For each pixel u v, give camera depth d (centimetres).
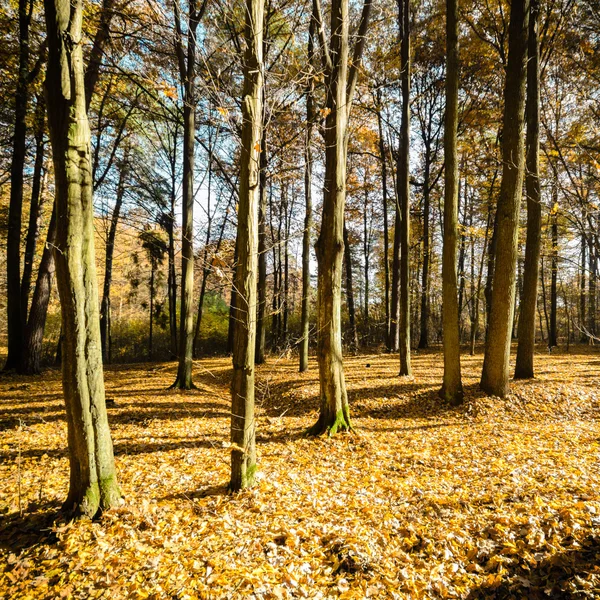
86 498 416
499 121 1722
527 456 636
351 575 355
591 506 404
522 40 911
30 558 363
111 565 352
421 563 368
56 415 849
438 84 2142
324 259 776
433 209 2734
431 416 933
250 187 455
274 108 544
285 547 392
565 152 836
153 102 1828
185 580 336
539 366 1426
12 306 1466
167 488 528
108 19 1038
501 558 356
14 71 1280
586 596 301
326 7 1117
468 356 1877
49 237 1484
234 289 479
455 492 507
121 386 1302
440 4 1652
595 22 848
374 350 2402
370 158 2373
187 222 1223
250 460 515
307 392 1152
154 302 3055
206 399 1115
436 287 2917
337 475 599
